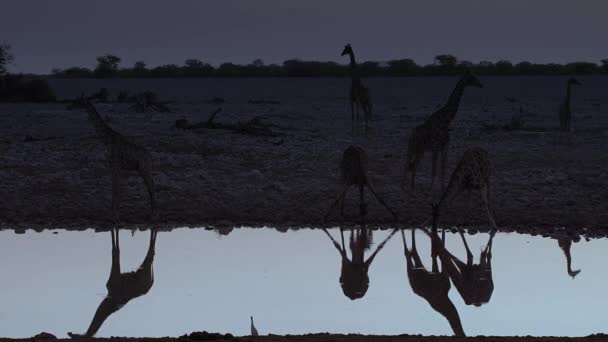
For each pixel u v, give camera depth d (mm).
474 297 41875
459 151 88812
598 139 100062
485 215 59844
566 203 63031
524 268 47594
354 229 57312
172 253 50656
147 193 65938
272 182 70375
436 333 35406
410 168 65562
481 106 172375
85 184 69250
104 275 45688
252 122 108062
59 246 52188
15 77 195875
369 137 102125
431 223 58375
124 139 56125
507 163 80750
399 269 47656
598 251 51344
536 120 132125
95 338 29828
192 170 76062
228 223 58656
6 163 78688
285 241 53938
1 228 57031
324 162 81062
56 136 103250
